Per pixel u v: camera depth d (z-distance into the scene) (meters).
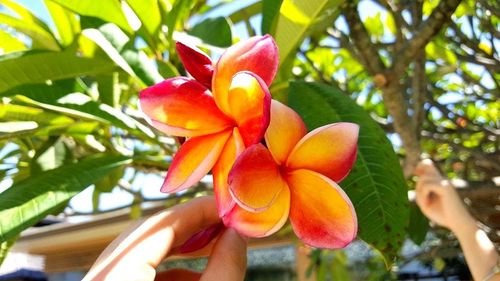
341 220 0.17
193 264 1.12
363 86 0.70
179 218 0.22
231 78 0.18
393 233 0.24
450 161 0.65
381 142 0.25
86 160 0.29
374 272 0.90
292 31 0.31
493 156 0.58
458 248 0.70
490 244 0.44
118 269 0.20
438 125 0.67
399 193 0.24
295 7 0.30
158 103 0.19
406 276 1.07
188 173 0.18
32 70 0.30
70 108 0.30
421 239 0.49
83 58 0.30
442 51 0.61
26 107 0.34
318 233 0.18
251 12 0.46
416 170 0.48
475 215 0.60
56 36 0.37
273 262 1.34
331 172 0.18
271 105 0.18
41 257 1.43
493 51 0.54
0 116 0.34
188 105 0.19
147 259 0.20
